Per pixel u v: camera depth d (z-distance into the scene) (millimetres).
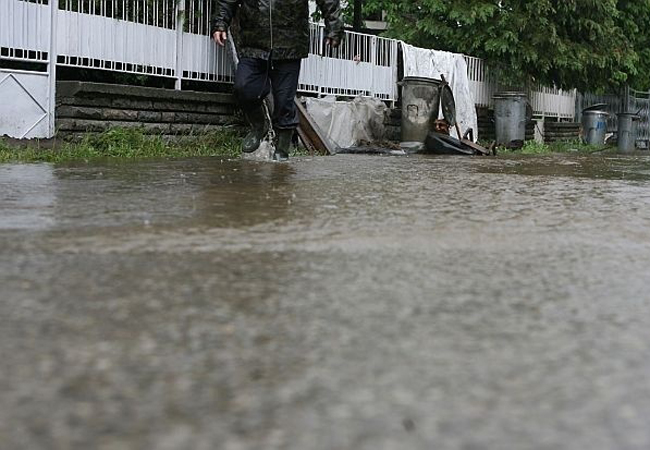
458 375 2406
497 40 25656
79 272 3732
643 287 3693
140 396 2189
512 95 24484
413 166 11883
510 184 8797
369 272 3887
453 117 20094
